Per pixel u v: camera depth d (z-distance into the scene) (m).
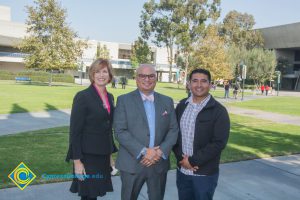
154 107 3.51
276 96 40.53
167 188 5.18
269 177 5.98
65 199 4.54
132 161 3.46
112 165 3.99
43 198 4.54
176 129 3.61
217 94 38.78
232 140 9.43
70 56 37.34
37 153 6.82
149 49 66.88
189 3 57.78
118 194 4.85
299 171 6.44
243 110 19.91
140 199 4.74
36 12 36.16
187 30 55.88
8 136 8.53
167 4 59.12
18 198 4.50
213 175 3.61
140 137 3.41
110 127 3.71
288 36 73.56
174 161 6.77
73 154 3.54
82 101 3.54
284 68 78.38
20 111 13.61
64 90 28.56
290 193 5.23
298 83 78.31
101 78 3.65
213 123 3.49
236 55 60.81
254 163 6.89
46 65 35.62
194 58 41.22
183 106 3.75
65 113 13.74
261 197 5.02
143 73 3.45
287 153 7.91
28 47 36.34
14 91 24.77
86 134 3.59
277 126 13.16
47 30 36.59
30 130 9.70
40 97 20.34
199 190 3.58
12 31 68.00
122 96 3.52
